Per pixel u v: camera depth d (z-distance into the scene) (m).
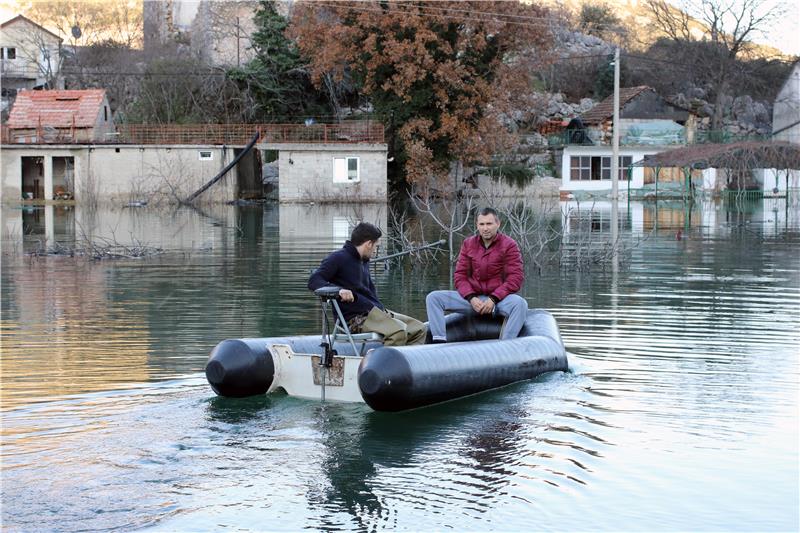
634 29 82.88
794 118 57.56
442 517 5.28
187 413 7.27
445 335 8.73
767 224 29.69
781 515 5.34
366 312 8.33
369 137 43.44
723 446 6.48
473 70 43.69
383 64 43.44
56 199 44.53
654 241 23.39
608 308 12.55
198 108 50.91
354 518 5.24
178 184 42.78
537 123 56.38
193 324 11.21
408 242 19.77
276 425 6.96
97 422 6.96
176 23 63.75
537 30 44.84
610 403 7.58
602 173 52.00
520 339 8.53
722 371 8.69
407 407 7.30
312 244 22.72
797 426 6.92
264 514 5.30
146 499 5.50
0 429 6.81
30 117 45.06
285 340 8.20
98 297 13.64
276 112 51.94
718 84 62.72
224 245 22.48
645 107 53.16
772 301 13.19
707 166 39.88
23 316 11.90
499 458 6.24
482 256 8.91
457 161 45.97
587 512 5.36
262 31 51.22
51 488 5.65
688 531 5.13
